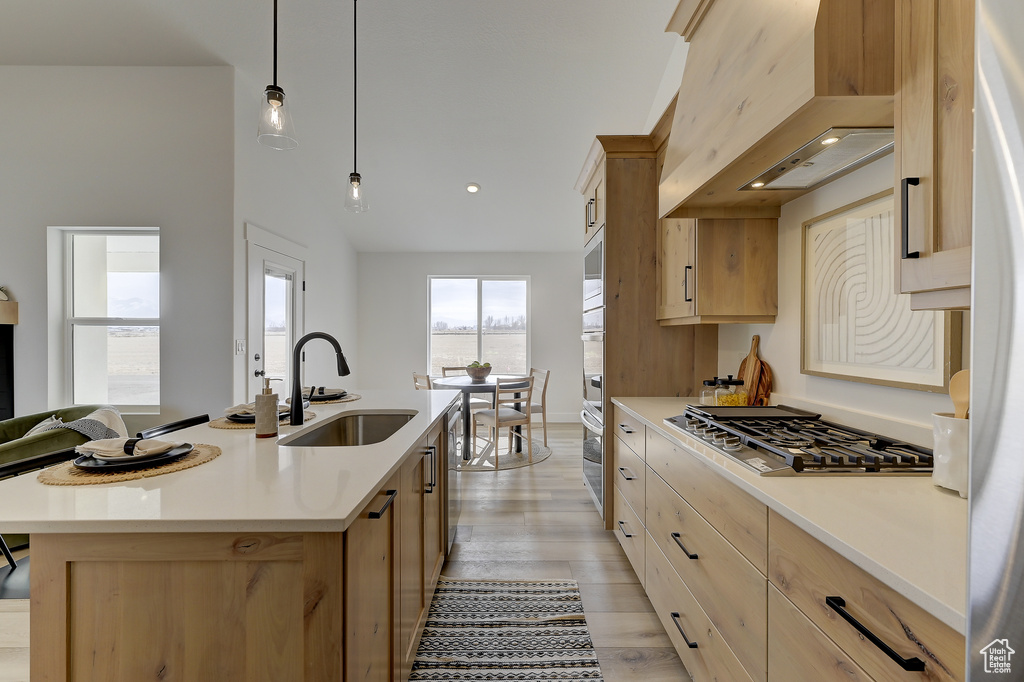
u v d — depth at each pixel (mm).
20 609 1997
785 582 984
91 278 3246
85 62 3031
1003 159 436
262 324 3477
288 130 1822
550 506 3330
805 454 1203
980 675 453
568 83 3232
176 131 3061
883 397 1478
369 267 6363
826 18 968
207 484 1148
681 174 1743
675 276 2393
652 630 1932
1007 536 439
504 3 2621
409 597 1591
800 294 1896
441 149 4004
